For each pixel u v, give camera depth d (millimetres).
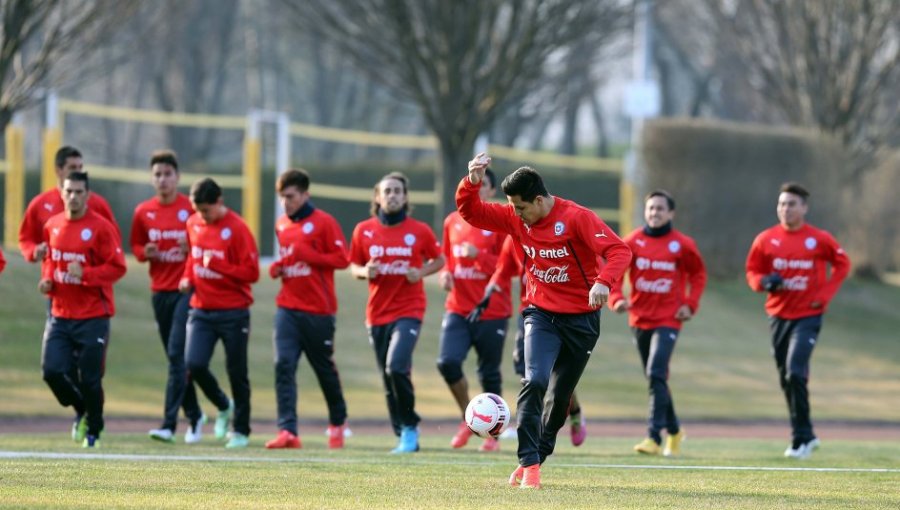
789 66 102875
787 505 24828
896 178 113625
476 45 84375
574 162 120938
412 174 121438
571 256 27891
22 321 66312
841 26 100812
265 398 62688
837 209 101562
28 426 51438
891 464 37344
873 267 113562
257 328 73062
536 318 28391
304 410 60625
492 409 27984
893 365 83625
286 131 91250
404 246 40812
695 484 29141
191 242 40969
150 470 29766
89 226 38156
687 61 176625
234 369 41031
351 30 90312
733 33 106750
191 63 151000
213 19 149625
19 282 70500
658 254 42844
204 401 61156
